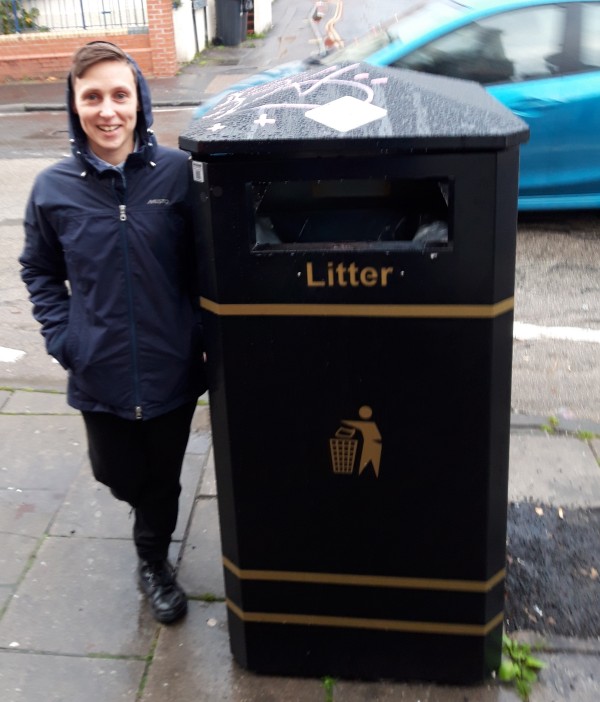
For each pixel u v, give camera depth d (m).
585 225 6.57
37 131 10.56
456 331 2.02
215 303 2.08
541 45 5.88
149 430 2.44
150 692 2.45
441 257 1.95
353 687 2.44
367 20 17.12
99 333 2.26
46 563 2.96
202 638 2.64
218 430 2.23
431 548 2.25
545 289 5.42
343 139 1.87
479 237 1.92
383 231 2.11
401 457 2.16
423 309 2.01
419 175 1.89
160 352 2.29
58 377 4.39
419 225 2.06
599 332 4.82
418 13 6.46
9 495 3.34
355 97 2.03
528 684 2.42
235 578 2.38
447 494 2.18
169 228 2.23
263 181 1.94
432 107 1.95
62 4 14.23
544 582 2.79
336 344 2.07
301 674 2.48
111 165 2.18
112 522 3.17
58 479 3.44
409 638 2.37
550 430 3.70
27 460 3.58
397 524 2.23
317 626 2.39
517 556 2.90
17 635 2.65
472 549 2.23
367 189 2.10
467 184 1.88
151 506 2.60
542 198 6.17
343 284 2.01
